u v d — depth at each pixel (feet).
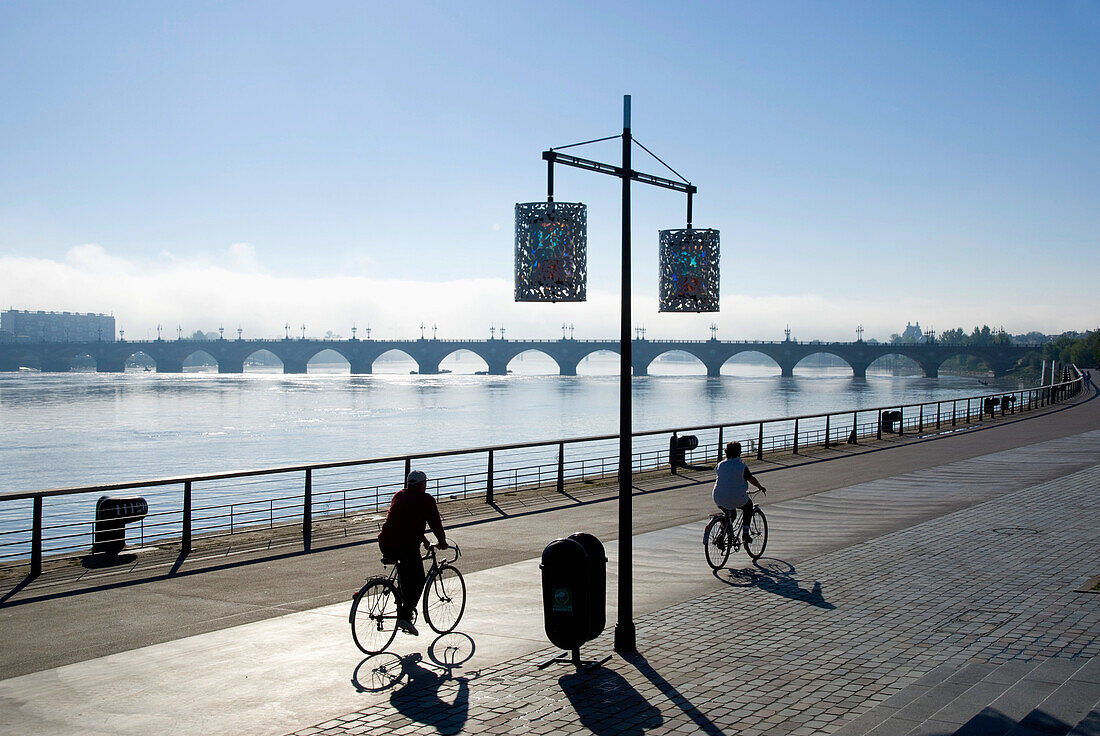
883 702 23.49
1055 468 76.28
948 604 33.78
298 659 28.66
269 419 348.59
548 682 26.32
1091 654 26.99
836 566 40.98
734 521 41.93
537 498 63.36
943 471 76.28
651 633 31.04
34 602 35.60
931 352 638.53
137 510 46.34
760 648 29.01
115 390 543.80
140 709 24.27
